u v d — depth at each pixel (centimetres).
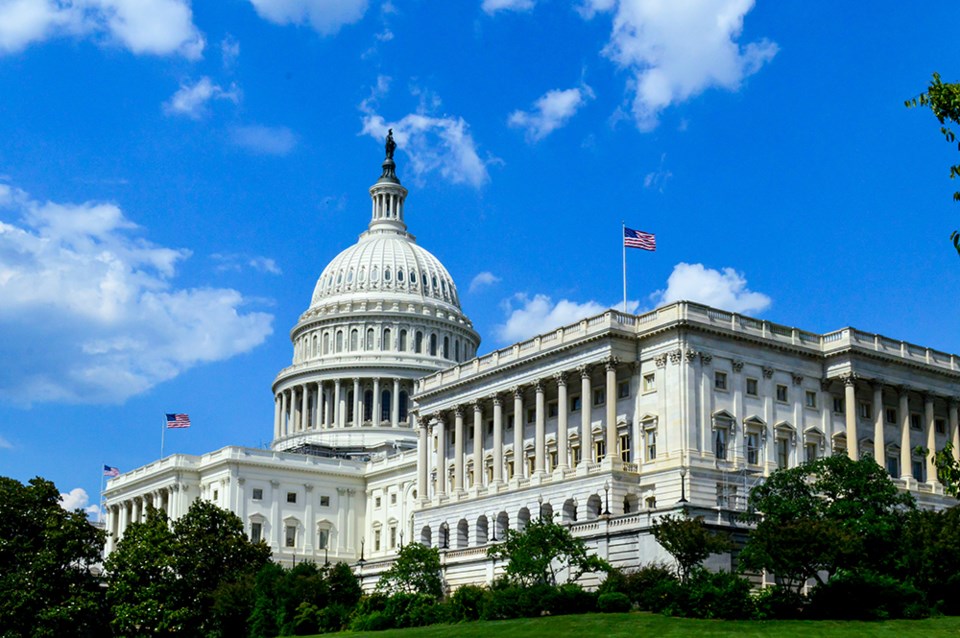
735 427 11631
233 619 10988
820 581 8131
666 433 11494
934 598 8344
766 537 8156
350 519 18575
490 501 13038
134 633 11275
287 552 17800
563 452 12262
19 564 11469
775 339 12094
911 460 12656
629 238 12012
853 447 12138
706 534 8738
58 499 12300
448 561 11025
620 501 11525
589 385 12138
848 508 8938
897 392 12719
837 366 12331
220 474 17925
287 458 18225
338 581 11012
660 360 11688
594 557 9219
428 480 14462
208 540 11788
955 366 13212
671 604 8088
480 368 13712
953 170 3903
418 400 14612
